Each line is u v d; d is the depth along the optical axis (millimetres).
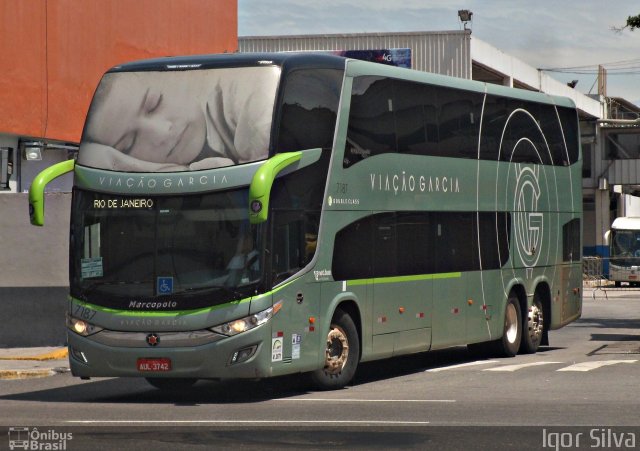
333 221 22281
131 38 40219
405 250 24984
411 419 17438
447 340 26828
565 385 23000
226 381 25000
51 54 35938
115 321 20609
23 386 24312
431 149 26203
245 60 21203
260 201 19797
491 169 29125
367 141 23547
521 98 31109
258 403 20312
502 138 29844
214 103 20969
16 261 30875
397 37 68625
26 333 30875
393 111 24656
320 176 21922
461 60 67625
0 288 30922
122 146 21203
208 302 20281
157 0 41688
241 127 20703
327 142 22172
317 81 22047
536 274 31750
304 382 22828
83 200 21234
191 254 20484
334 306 22328
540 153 32156
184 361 20297
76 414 18609
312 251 21656
